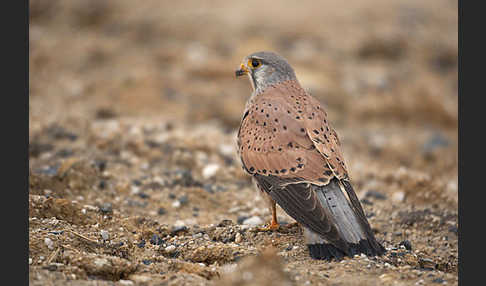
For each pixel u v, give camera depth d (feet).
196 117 54.24
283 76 32.32
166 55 67.62
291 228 31.19
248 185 39.27
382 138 53.06
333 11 83.05
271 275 20.80
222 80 63.10
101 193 34.88
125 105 56.03
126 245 28.37
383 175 41.50
